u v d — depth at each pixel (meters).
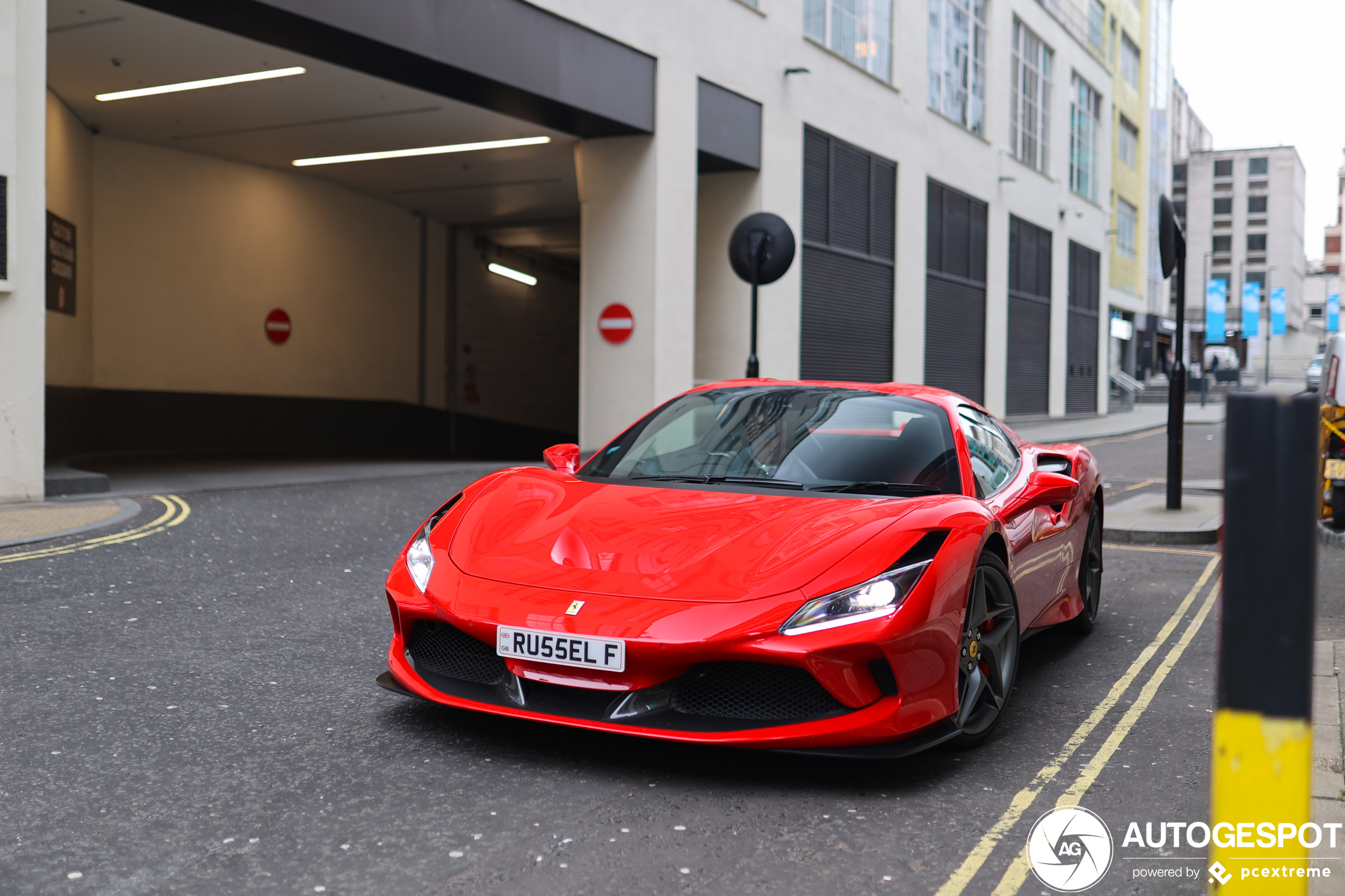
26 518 7.66
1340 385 8.48
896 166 19.91
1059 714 3.92
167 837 2.64
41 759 3.16
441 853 2.58
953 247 22.62
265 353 16.69
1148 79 41.56
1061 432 23.59
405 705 3.73
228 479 11.05
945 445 3.99
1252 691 1.74
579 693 3.07
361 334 18.62
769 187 15.96
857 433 4.05
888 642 2.92
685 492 3.72
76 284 13.45
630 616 2.98
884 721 2.95
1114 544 8.42
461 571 3.34
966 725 3.32
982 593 3.42
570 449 4.43
